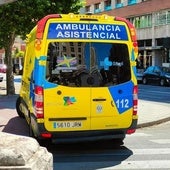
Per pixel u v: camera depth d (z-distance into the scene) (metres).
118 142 10.35
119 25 9.13
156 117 14.41
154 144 10.17
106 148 9.73
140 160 8.44
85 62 8.91
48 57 8.72
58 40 8.77
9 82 23.31
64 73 8.79
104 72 8.98
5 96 22.33
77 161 8.43
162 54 51.72
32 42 10.35
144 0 54.28
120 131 9.09
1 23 20.66
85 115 8.86
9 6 19.88
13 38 22.56
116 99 9.02
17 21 20.62
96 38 8.97
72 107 8.80
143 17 54.84
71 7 21.30
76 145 10.09
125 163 8.19
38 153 4.04
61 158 8.73
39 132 8.77
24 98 12.09
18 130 11.91
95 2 64.50
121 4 59.06
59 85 8.75
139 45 55.75
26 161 3.78
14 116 14.66
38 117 8.71
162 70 38.34
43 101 8.70
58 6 20.73
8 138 4.18
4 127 12.43
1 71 50.22
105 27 9.04
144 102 20.33
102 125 8.95
